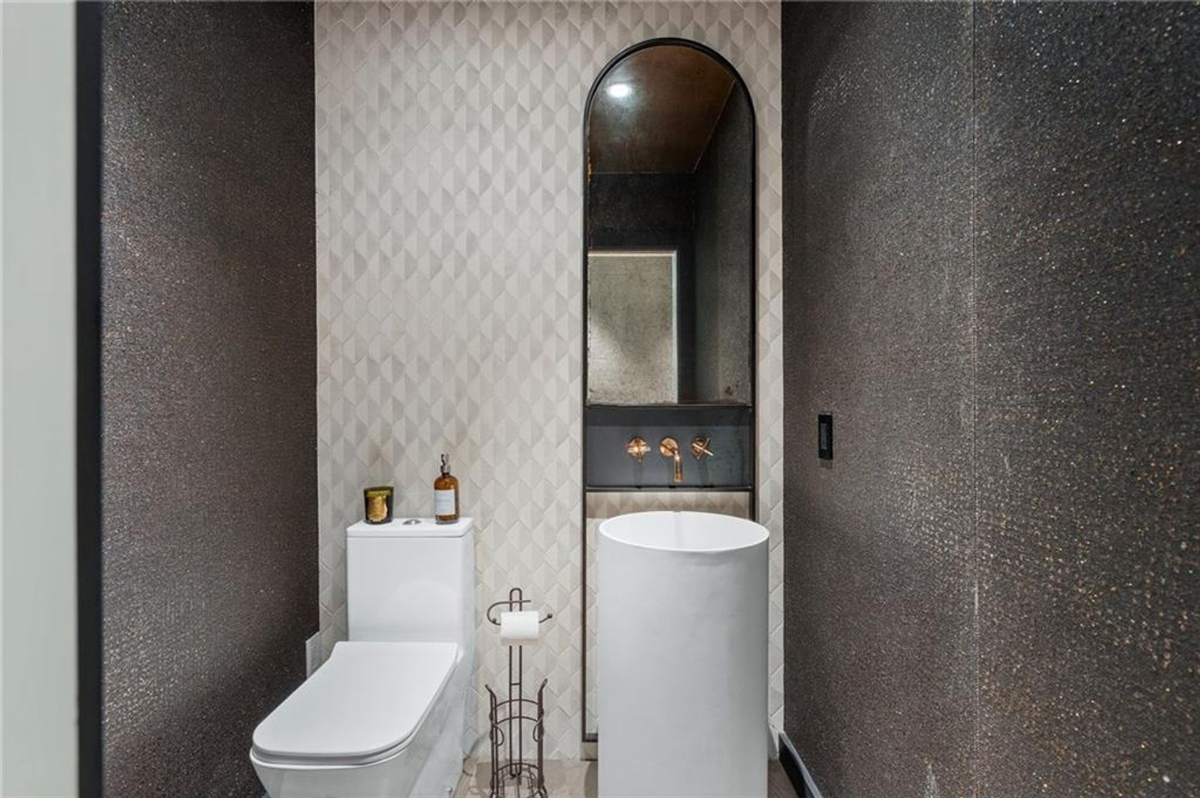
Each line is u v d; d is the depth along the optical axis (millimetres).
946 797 1034
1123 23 681
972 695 964
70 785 485
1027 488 841
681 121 1943
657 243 1953
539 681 1954
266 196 1694
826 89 1576
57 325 491
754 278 1937
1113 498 699
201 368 1415
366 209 1956
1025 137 841
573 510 1960
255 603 1627
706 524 1837
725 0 1935
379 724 1320
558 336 1962
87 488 509
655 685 1439
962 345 991
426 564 1789
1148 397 655
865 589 1355
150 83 1258
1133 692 673
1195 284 601
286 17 1795
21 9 466
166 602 1290
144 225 1237
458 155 1949
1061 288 777
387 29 1940
